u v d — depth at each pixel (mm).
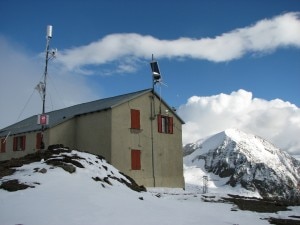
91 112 29250
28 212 10867
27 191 13164
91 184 15617
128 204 13352
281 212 17609
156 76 31297
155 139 30766
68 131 30234
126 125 28672
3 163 18688
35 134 31234
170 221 11438
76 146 30375
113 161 27297
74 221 10289
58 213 10945
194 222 11711
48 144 29094
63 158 18516
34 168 16422
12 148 34219
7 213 10758
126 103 28969
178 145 32750
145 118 30266
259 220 14383
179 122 33406
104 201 13125
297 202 23422
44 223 9930
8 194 12820
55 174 15664
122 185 18344
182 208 15164
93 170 18234
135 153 28922
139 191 19938
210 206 17562
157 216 11977
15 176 15312
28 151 31781
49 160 17891
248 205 19484
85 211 11438
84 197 13172
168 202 16594
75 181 15391
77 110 32875
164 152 31344
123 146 28188
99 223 10312
